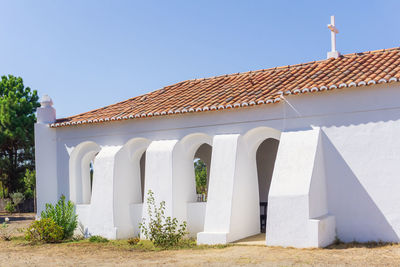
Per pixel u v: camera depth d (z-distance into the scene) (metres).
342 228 13.16
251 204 14.94
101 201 16.70
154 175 15.78
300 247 12.18
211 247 13.15
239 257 11.16
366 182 12.86
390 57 14.76
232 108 14.83
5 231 20.66
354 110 13.10
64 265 11.12
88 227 16.91
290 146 13.46
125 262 11.22
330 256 10.77
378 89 12.79
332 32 16.77
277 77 16.42
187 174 16.20
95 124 18.05
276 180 13.04
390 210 12.50
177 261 10.96
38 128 19.59
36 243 15.74
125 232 16.67
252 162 15.21
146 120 16.78
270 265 9.94
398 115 12.50
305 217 12.20
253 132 14.91
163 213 14.66
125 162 17.16
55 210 17.44
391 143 12.56
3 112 36.16
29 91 41.72
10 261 12.05
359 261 10.09
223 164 14.46
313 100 13.70
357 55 16.06
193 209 15.80
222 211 14.02
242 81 17.45
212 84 18.31
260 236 14.65
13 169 36.59
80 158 19.06
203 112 15.48
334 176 13.34
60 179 19.03
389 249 11.55
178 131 16.05
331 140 13.40
